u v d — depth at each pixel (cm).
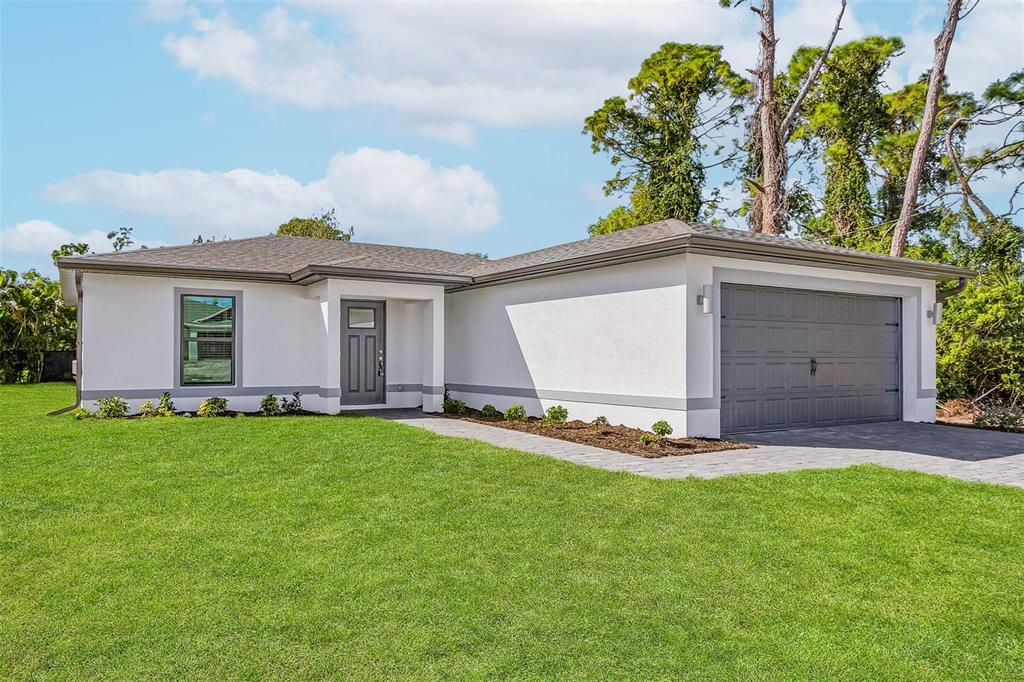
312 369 1406
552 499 638
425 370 1451
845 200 2612
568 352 1231
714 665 343
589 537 533
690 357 999
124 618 390
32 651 353
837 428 1177
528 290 1338
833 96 2750
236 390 1329
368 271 1307
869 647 363
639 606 411
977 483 711
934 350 1335
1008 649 364
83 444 892
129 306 1245
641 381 1073
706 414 1018
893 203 2666
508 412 1252
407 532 544
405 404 1523
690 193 3003
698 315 1010
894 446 983
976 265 2289
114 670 334
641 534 541
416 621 388
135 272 1221
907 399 1299
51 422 1113
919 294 1305
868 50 2656
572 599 419
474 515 589
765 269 1088
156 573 458
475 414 1366
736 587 439
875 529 555
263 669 335
